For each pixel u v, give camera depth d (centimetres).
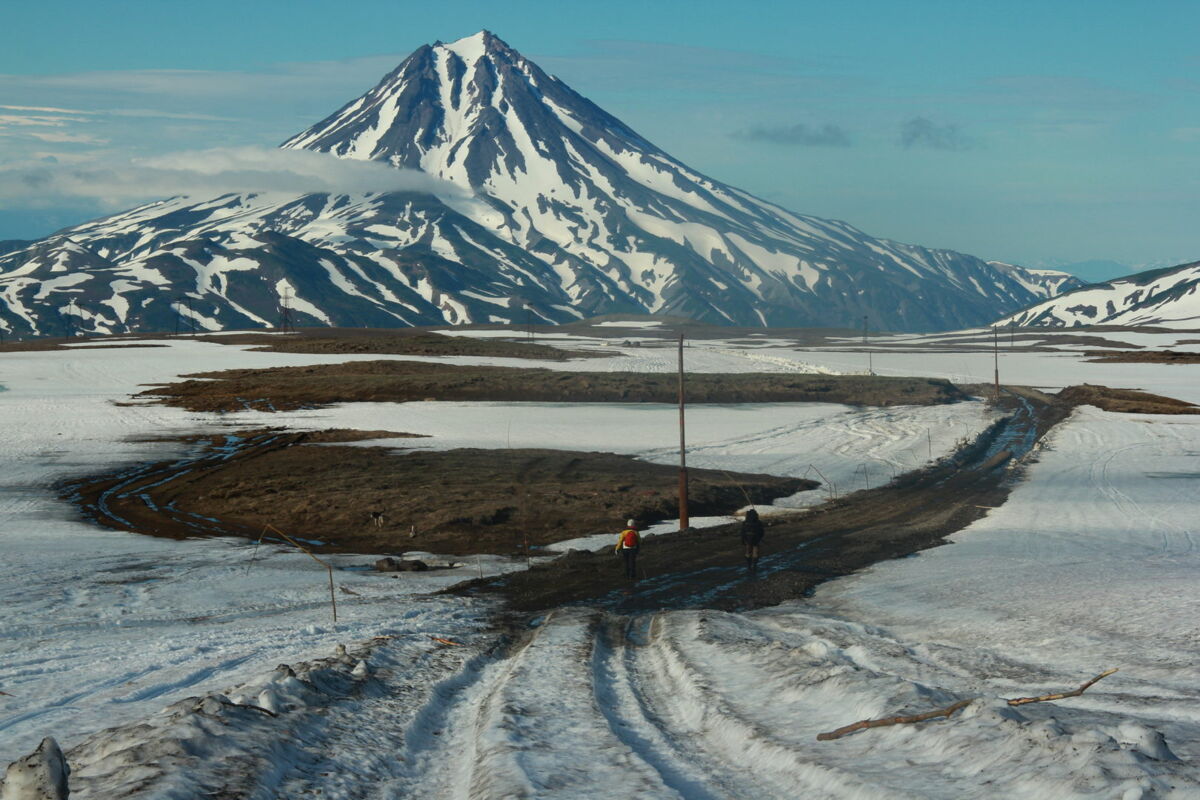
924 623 2102
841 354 18738
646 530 4125
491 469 5844
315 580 3036
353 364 13050
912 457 6738
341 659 1598
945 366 15850
